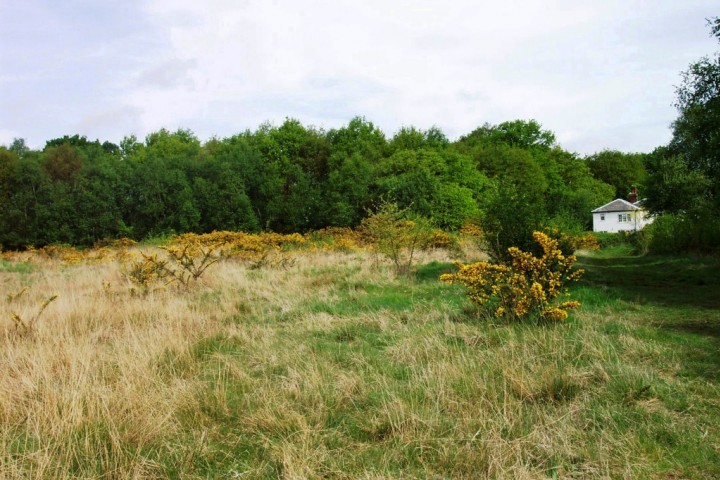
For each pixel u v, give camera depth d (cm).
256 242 1914
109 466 308
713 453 316
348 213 3234
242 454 335
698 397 402
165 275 1055
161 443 342
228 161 3566
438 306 793
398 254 1434
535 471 296
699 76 1780
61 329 606
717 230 1723
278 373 497
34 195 3025
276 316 772
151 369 481
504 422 355
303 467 303
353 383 442
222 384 448
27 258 1942
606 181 7844
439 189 3372
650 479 292
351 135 4750
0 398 397
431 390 418
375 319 705
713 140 1745
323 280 1104
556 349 521
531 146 6397
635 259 1958
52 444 334
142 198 3102
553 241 708
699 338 582
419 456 324
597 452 318
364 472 301
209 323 696
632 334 600
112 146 6562
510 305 683
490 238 954
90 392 403
